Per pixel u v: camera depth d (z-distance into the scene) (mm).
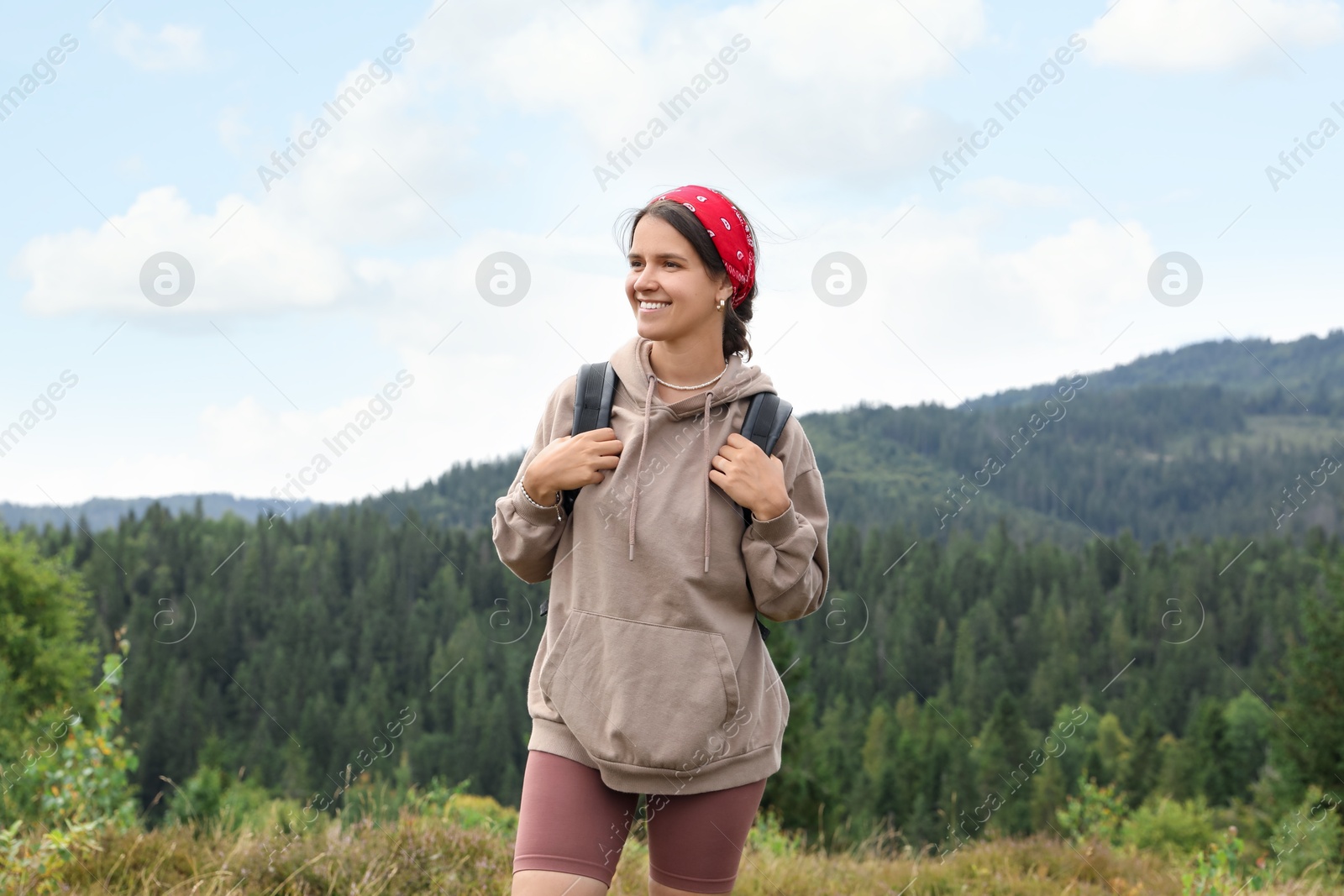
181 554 53656
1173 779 43562
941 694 61406
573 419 1961
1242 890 5965
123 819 4094
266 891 3520
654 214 1879
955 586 68500
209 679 51406
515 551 1934
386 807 4562
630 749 1760
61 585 28125
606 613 1812
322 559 59906
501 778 50344
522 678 56250
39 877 3379
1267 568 60156
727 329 2014
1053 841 6738
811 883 4785
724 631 1841
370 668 55750
